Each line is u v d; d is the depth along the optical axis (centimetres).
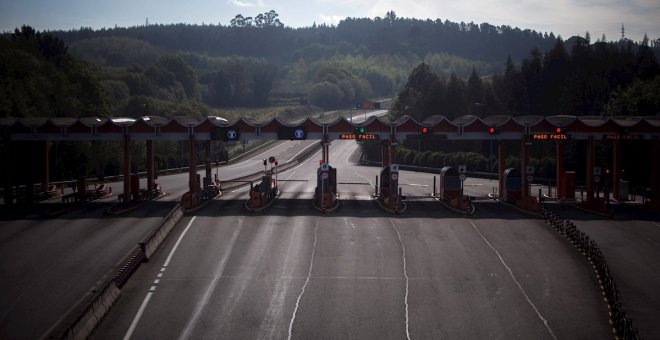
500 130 6231
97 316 3059
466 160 10719
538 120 6288
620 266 4053
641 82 9369
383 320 3142
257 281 3712
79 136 6234
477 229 5031
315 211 5825
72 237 4738
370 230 4978
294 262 4088
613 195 7112
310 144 17175
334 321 3127
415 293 3525
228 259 4144
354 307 3312
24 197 6831
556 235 4831
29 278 3728
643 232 4984
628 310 3284
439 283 3694
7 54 10094
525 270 3947
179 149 12962
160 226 4609
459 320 3144
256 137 6262
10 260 4103
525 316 3195
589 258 4203
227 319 3145
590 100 11462
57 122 6450
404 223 5256
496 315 3212
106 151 10119
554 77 13925
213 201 6531
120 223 5259
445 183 6353
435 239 4694
